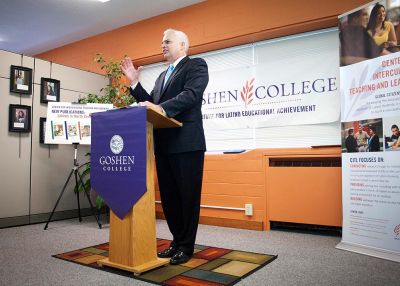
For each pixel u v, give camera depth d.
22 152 4.06
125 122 1.91
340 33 2.88
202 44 4.20
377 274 2.03
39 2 4.34
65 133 3.86
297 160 3.60
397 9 2.46
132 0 4.24
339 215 3.21
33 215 4.11
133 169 1.87
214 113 4.27
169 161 2.17
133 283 1.84
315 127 3.68
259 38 3.95
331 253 2.54
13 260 2.33
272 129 3.91
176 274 1.96
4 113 3.92
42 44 5.81
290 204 3.45
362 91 2.68
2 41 5.66
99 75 5.06
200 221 3.97
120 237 2.02
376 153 2.54
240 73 4.13
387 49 2.51
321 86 3.64
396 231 2.37
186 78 2.16
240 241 2.97
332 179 3.26
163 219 4.25
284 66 3.87
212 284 1.79
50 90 4.34
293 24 3.61
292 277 1.96
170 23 4.52
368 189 2.57
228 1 4.04
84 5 4.40
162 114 1.87
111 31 5.18
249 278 1.94
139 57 4.82
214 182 3.90
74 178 4.60
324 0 3.45
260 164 3.64
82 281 1.88
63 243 2.89
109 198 1.97
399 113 2.42
